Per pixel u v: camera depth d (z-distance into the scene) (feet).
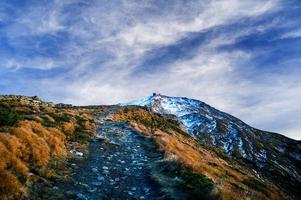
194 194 45.39
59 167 53.57
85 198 42.42
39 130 65.57
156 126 215.72
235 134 512.63
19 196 37.45
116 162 67.36
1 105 105.09
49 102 190.90
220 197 42.75
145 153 81.97
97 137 92.48
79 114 138.82
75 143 77.41
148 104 548.31
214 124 529.45
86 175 53.78
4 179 38.04
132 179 55.62
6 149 46.47
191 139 234.58
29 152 52.13
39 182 43.80
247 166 334.65
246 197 49.90
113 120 163.94
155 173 58.23
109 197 44.96
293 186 356.79
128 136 109.81
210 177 56.65
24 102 131.23
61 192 42.78
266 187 94.32
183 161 62.34
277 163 452.76
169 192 46.75
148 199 46.09
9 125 60.90
